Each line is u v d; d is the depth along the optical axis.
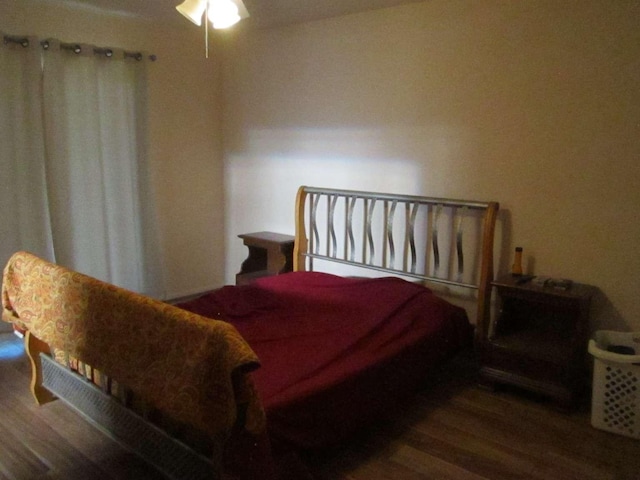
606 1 2.54
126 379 1.76
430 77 3.20
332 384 2.02
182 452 1.71
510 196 2.97
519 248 2.82
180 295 4.48
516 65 2.85
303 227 3.79
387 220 3.45
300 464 1.83
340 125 3.71
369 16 3.42
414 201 3.20
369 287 3.10
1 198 3.26
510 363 2.70
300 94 3.92
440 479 2.06
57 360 2.37
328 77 3.72
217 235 4.70
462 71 3.06
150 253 4.04
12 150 3.26
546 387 2.59
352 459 2.18
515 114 2.89
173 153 4.24
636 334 2.53
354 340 2.38
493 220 2.81
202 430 1.56
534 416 2.55
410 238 3.26
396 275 3.52
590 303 2.62
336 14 3.53
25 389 2.72
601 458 2.21
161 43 4.02
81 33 3.55
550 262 2.87
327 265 3.94
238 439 1.59
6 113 3.21
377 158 3.54
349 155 3.69
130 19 3.79
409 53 3.27
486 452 2.24
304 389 1.93
